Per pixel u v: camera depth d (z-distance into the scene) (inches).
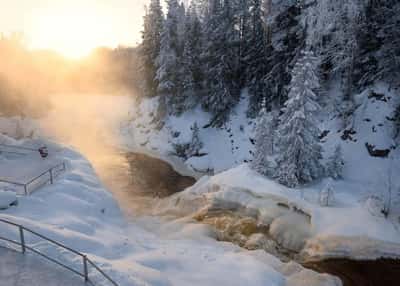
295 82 703.7
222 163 1084.5
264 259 491.5
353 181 764.0
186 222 635.5
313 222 587.2
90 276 284.8
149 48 1499.8
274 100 1127.0
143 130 1430.9
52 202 522.3
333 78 1027.3
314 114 829.2
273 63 1112.2
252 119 1155.3
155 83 1512.1
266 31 1149.1
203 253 471.8
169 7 1395.2
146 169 1038.4
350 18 810.8
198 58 1339.8
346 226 562.6
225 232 605.9
